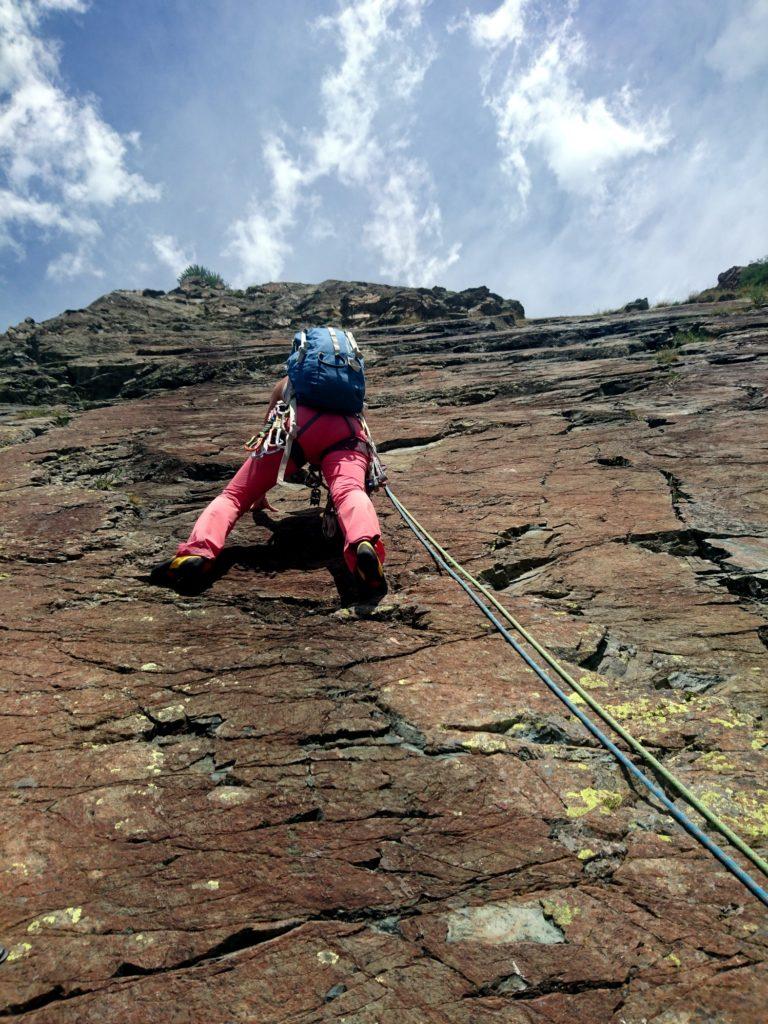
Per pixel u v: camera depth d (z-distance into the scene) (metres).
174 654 2.95
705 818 2.04
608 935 1.74
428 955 1.70
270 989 1.62
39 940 1.72
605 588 3.54
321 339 3.94
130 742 2.43
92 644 3.04
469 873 1.92
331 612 3.41
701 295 19.95
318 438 3.81
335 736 2.46
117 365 12.87
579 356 11.29
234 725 2.50
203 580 3.71
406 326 17.16
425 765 2.33
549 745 2.44
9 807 2.13
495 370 10.45
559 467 5.42
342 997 1.60
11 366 15.30
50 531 4.41
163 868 1.92
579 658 2.95
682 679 2.82
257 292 28.22
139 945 1.71
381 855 1.97
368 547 3.28
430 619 3.26
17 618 3.27
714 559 3.80
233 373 12.09
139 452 6.23
